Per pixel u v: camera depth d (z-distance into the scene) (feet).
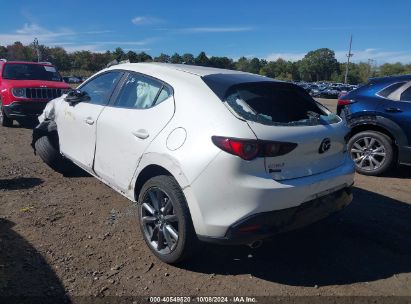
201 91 11.65
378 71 369.71
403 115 20.40
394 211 16.39
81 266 11.60
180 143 11.09
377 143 21.42
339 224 14.90
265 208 10.25
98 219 14.79
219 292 10.61
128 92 14.03
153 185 11.80
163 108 12.21
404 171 22.95
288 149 10.59
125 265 11.75
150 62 15.12
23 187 18.03
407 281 11.34
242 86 11.92
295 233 14.02
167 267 11.71
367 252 12.92
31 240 12.98
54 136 19.15
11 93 33.45
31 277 10.90
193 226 10.91
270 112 11.59
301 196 10.76
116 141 13.53
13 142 28.37
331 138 11.73
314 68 414.82
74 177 19.69
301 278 11.35
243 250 12.76
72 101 16.52
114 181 13.91
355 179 21.02
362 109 21.62
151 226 12.36
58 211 15.40
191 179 10.57
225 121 10.57
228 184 10.19
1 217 14.66
